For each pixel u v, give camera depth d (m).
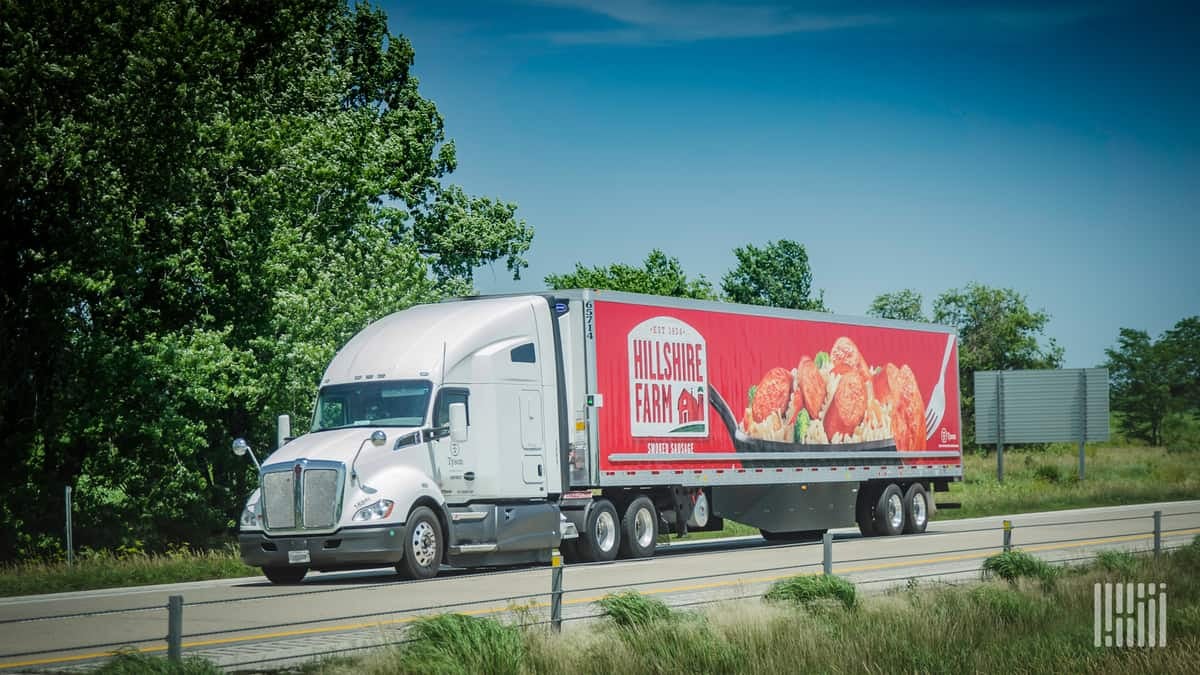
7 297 31.80
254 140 33.06
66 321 31.25
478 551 21.36
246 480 34.56
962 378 97.06
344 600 17.30
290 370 32.38
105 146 30.48
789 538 32.12
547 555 23.02
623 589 17.97
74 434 30.70
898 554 24.12
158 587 21.02
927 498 33.16
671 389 25.64
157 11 30.75
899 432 32.19
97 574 22.81
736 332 27.42
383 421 21.44
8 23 29.66
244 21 36.75
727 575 20.00
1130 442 126.12
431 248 47.75
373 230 36.19
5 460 31.20
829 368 30.00
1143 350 130.38
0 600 19.34
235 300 33.28
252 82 35.25
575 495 23.70
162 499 31.80
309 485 19.75
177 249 32.59
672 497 25.94
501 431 22.39
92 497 30.86
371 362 22.12
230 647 12.98
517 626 11.94
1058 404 65.00
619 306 24.66
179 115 31.02
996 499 48.06
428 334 22.30
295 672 11.19
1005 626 14.08
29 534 30.73
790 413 28.66
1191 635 13.30
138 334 32.56
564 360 24.00
